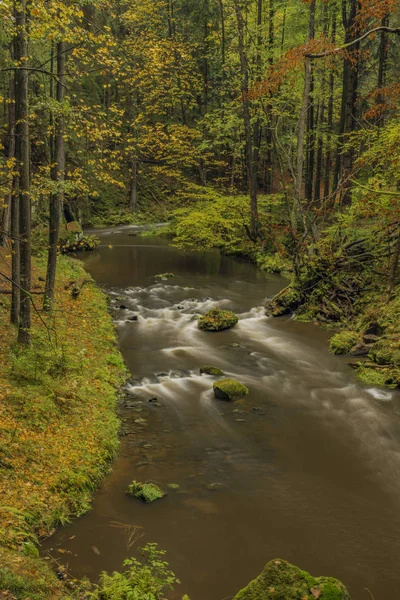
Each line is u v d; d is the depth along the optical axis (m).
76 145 27.86
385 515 7.10
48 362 10.41
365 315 14.64
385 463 8.48
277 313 16.97
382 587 5.73
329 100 29.47
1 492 6.58
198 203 27.80
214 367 12.34
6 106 19.42
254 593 4.79
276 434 9.40
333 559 6.18
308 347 14.08
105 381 11.03
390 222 14.25
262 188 36.97
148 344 14.16
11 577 4.75
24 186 9.88
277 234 23.56
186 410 10.28
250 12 31.52
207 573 5.88
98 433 8.77
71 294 16.52
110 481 7.80
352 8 20.23
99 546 6.26
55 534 6.45
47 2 8.70
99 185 39.12
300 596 4.70
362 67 27.48
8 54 11.86
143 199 41.09
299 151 20.36
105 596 4.98
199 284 21.58
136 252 28.56
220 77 42.78
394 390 11.21
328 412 10.30
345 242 17.58
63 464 7.59
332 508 7.24
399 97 14.41
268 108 27.70
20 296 11.67
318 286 17.11
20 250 11.01
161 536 6.52
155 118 43.03
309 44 12.13
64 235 26.52
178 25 40.88
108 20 30.00
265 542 6.46
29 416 8.40
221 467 8.26
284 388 11.48
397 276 15.38
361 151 19.55
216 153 41.28
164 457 8.52
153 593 5.11
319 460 8.55
